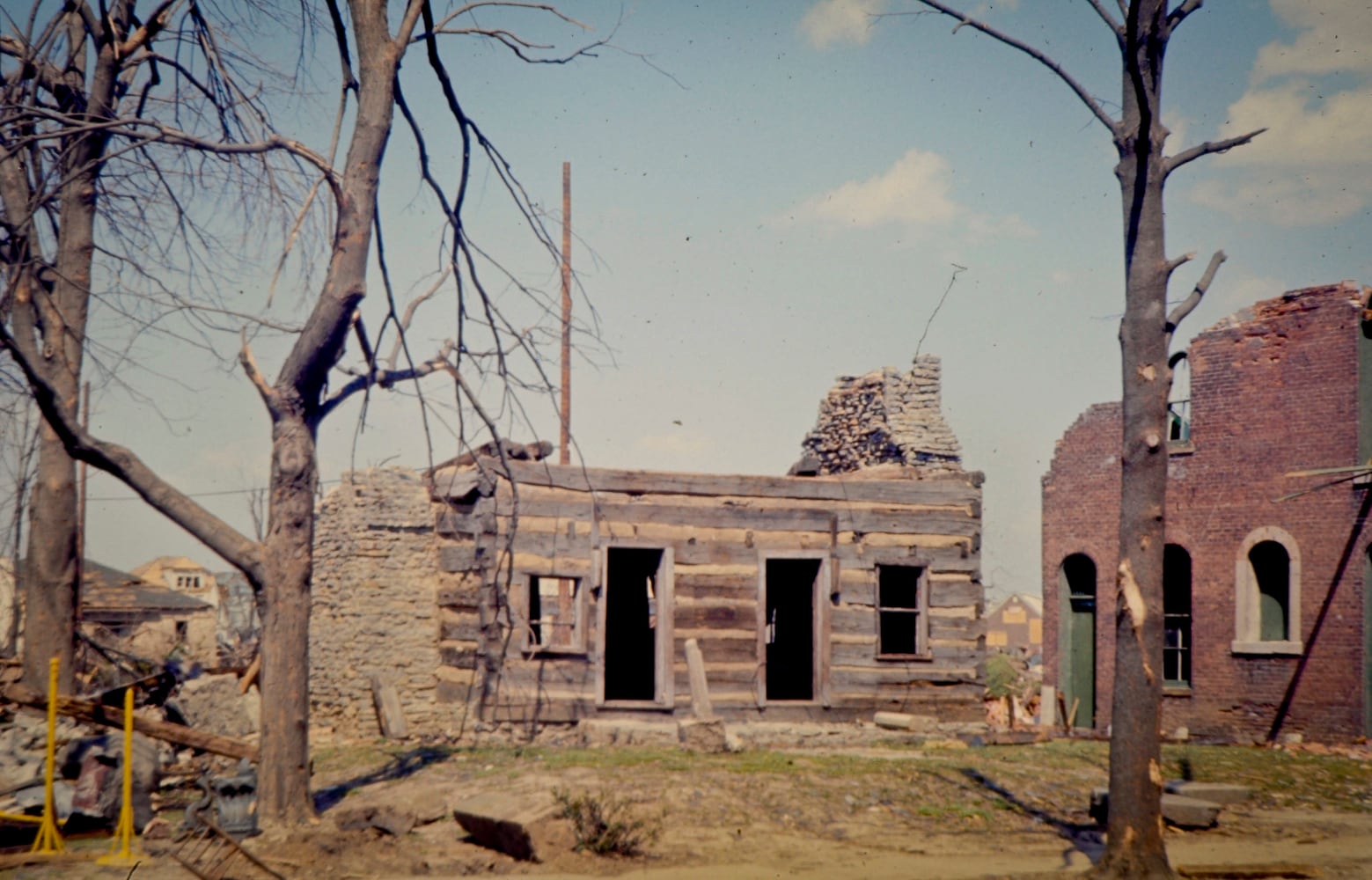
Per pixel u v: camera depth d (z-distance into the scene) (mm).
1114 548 25047
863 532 20000
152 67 15445
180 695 15211
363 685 18188
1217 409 23594
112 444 11219
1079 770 16172
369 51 12250
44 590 15117
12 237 12117
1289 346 22625
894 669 19828
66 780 12172
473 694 17859
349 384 12234
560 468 18594
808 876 10320
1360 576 21219
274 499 11828
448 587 18312
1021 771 15867
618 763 15352
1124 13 11141
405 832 11664
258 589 11766
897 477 20688
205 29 14062
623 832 11195
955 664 20156
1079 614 26031
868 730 19219
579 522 18562
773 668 23875
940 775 15156
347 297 11719
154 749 12477
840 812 13094
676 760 15633
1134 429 10688
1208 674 23062
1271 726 22031
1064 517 26125
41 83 14414
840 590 19750
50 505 15273
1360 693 20969
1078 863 11086
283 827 11406
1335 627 21438
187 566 61812
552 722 18031
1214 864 11000
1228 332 23578
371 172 12109
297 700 11766
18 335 13266
